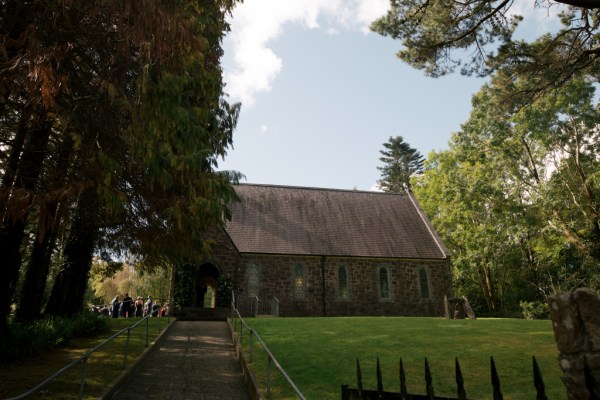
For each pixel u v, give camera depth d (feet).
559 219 98.17
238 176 46.52
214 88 39.73
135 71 29.12
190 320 73.61
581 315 9.87
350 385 30.27
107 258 60.59
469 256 119.44
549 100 85.20
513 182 107.76
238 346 42.29
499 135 98.12
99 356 37.99
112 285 142.61
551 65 49.39
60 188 24.99
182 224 36.96
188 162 34.32
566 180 102.01
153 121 27.58
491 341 44.19
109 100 28.50
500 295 131.34
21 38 23.08
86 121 28.71
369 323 60.90
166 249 40.81
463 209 122.11
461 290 137.39
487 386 29.35
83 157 28.60
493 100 57.11
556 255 104.78
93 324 50.37
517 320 67.31
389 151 253.85
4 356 33.47
